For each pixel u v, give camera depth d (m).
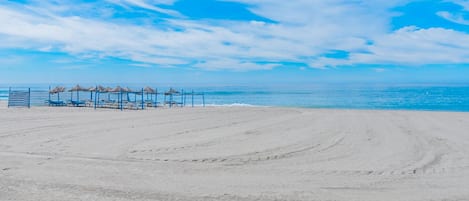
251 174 7.02
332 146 10.35
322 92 80.00
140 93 43.12
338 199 5.47
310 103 44.56
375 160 8.48
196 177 6.73
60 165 7.59
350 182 6.45
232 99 55.94
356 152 9.48
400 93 73.25
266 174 7.03
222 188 5.98
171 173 7.02
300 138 11.80
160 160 8.26
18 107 29.59
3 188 5.83
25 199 5.30
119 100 34.38
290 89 101.06
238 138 11.74
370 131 13.75
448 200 5.45
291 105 40.88
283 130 13.93
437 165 7.96
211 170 7.34
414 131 13.90
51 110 26.34
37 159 8.20
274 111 24.67
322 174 7.05
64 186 5.97
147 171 7.15
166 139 11.48
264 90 94.31
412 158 8.73
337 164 8.01
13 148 9.68
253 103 45.94
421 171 7.38
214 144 10.53
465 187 6.18
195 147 10.01
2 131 13.27
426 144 10.84
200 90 95.06
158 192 5.71
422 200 5.45
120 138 11.67
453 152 9.56
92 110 26.88
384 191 5.91
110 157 8.55
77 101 32.78
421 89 93.94
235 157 8.66
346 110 26.23
